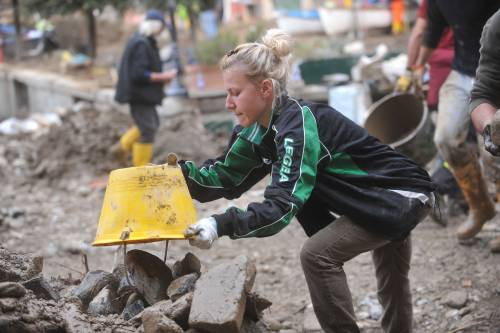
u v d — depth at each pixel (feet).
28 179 52.42
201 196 20.79
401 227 19.31
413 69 34.58
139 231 18.22
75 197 48.11
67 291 22.06
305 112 19.03
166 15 109.60
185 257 22.21
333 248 19.90
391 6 110.83
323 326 20.54
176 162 19.17
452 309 27.45
